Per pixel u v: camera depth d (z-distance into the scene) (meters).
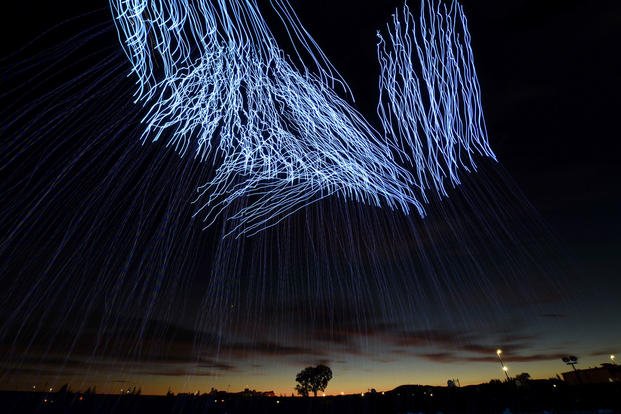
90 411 16.12
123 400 17.22
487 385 16.08
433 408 16.05
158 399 18.39
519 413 13.01
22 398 14.80
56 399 15.33
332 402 19.09
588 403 12.09
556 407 12.59
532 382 16.23
